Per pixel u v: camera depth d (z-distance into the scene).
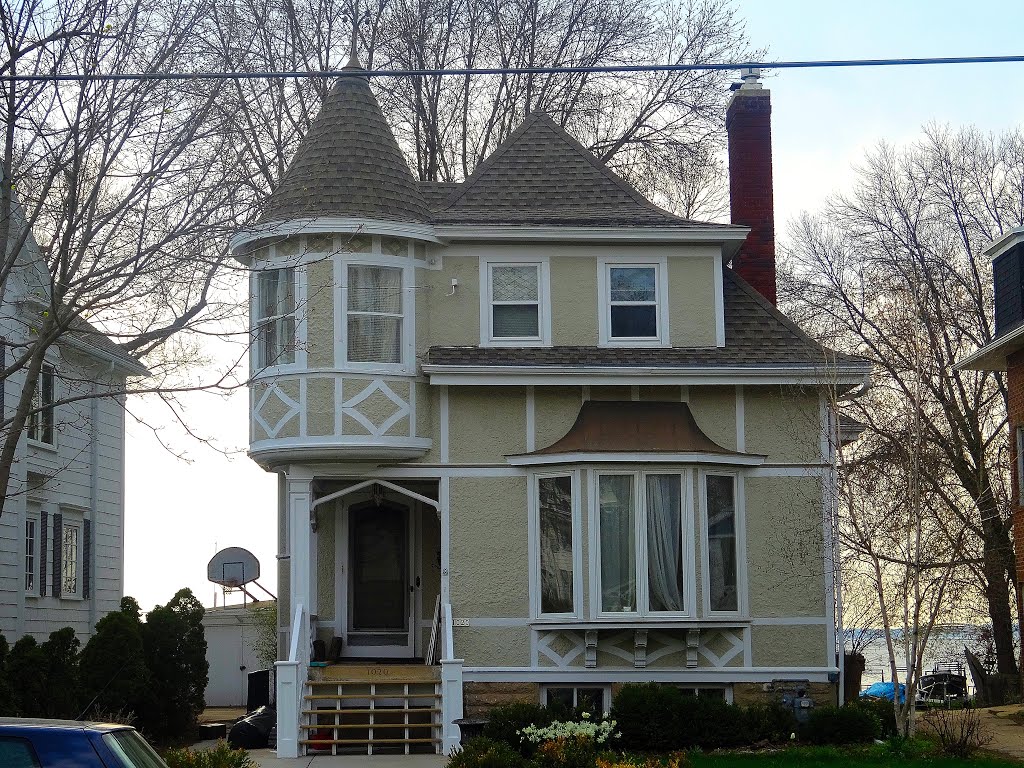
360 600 24.42
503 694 22.23
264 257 22.50
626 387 23.19
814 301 37.69
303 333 22.00
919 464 23.89
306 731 21.25
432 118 35.66
